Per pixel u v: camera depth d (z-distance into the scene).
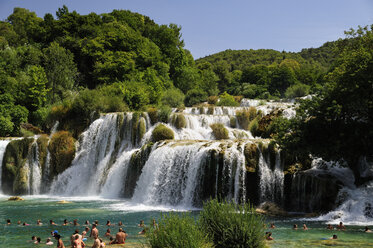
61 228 20.45
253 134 38.78
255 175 26.97
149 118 42.78
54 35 81.44
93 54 73.12
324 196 24.08
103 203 31.05
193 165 29.31
